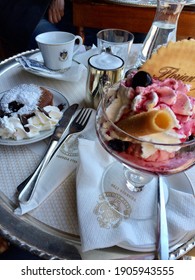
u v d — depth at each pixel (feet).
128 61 2.83
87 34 5.38
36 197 1.61
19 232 1.47
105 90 1.70
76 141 1.94
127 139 1.33
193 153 1.38
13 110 2.03
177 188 1.74
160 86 1.48
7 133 1.88
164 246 1.38
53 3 5.00
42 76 2.62
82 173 1.64
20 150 1.90
